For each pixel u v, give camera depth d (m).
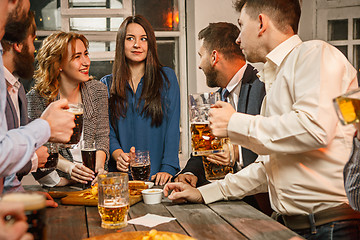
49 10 3.86
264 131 1.42
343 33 3.91
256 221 1.44
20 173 1.71
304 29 3.96
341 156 1.44
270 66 1.64
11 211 0.85
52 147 1.83
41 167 1.83
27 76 1.99
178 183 1.76
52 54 2.47
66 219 1.52
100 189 1.40
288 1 1.57
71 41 2.51
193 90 3.99
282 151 1.40
